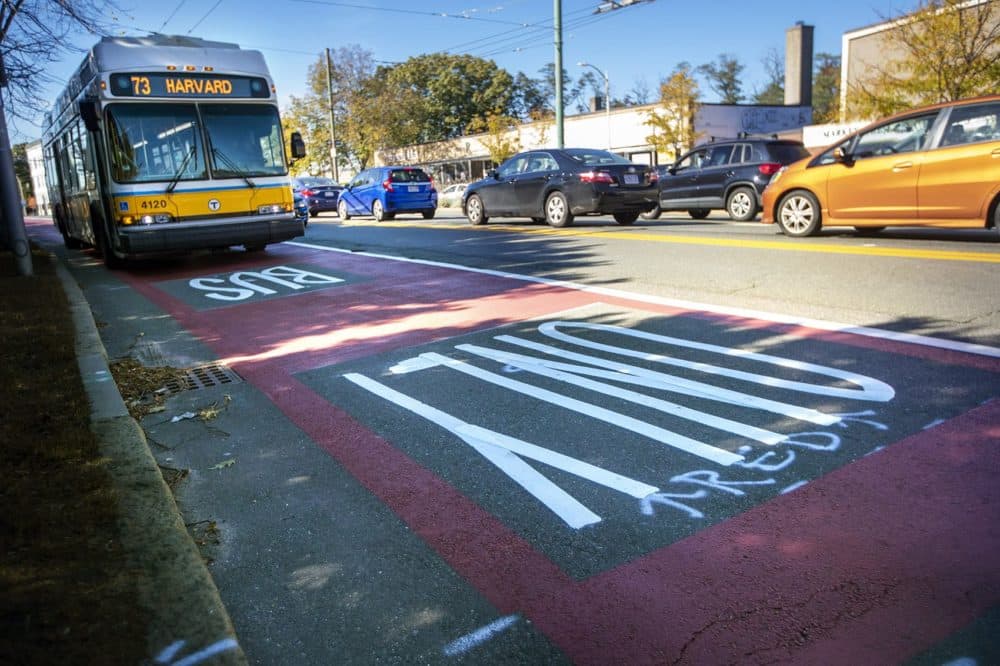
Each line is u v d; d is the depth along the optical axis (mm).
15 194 10141
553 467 3643
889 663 2205
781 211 11422
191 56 11367
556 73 25688
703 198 16594
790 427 3924
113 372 5762
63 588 2537
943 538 2816
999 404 4039
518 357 5543
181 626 2396
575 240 12383
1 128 9984
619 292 7723
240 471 3840
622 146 43656
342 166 59812
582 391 4699
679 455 3684
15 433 3977
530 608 2580
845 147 10625
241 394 5137
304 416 4602
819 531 2926
